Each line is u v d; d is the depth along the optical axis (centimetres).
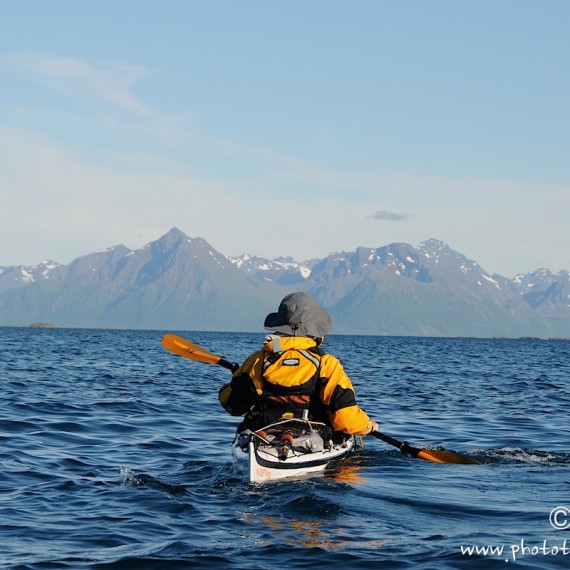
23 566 588
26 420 1523
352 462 1028
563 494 855
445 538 665
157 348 7394
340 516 738
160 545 646
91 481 920
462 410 1966
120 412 1736
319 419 944
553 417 1830
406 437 1427
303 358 899
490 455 1134
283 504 784
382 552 622
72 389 2338
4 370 3183
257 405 947
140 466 1048
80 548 639
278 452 891
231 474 942
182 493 844
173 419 1636
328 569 580
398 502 800
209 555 614
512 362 5941
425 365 4900
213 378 3142
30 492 857
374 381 3070
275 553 620
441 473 980
